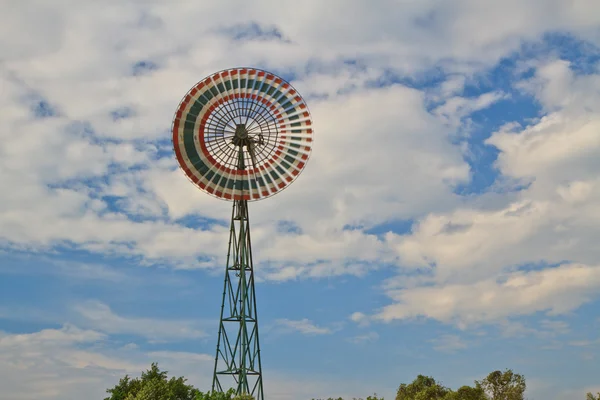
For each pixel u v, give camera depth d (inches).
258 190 3245.6
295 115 3302.2
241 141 3260.3
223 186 3225.9
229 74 3280.0
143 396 3075.8
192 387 3307.1
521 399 4101.9
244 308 3166.8
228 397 2970.0
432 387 4284.0
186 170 3186.5
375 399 4109.3
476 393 4028.1
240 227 3267.7
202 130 3235.7
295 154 3277.6
